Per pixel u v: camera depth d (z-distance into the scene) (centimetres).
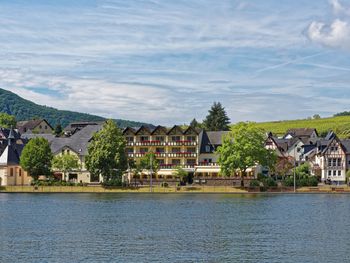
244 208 12462
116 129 17562
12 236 8525
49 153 18462
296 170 19050
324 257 6938
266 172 19588
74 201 14400
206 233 8788
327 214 11300
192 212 11688
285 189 17075
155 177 18925
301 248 7494
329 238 8288
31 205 13375
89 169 17525
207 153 19800
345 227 9462
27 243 7888
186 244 7800
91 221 10319
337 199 14750
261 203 13625
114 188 17388
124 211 11944
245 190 17112
